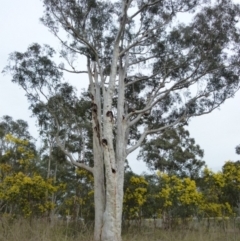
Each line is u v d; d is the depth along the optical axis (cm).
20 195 1889
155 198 2138
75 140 2347
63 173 2773
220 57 1841
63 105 2044
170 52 1912
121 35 1770
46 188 1961
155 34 1902
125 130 1717
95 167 1714
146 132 1806
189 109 1989
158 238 1681
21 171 2192
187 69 1892
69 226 1717
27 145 2420
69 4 1803
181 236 1672
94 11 1886
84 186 2189
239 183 2028
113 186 1552
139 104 2056
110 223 1527
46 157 3147
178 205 2094
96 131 1755
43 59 1950
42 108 2050
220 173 2098
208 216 2092
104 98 1650
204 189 2377
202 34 1817
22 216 1814
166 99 2073
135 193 2044
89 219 2017
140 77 1945
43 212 1945
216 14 1800
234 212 2164
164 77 1889
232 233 1795
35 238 1292
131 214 2041
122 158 1648
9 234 1346
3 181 2036
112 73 1673
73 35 1845
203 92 1927
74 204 2112
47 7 1809
